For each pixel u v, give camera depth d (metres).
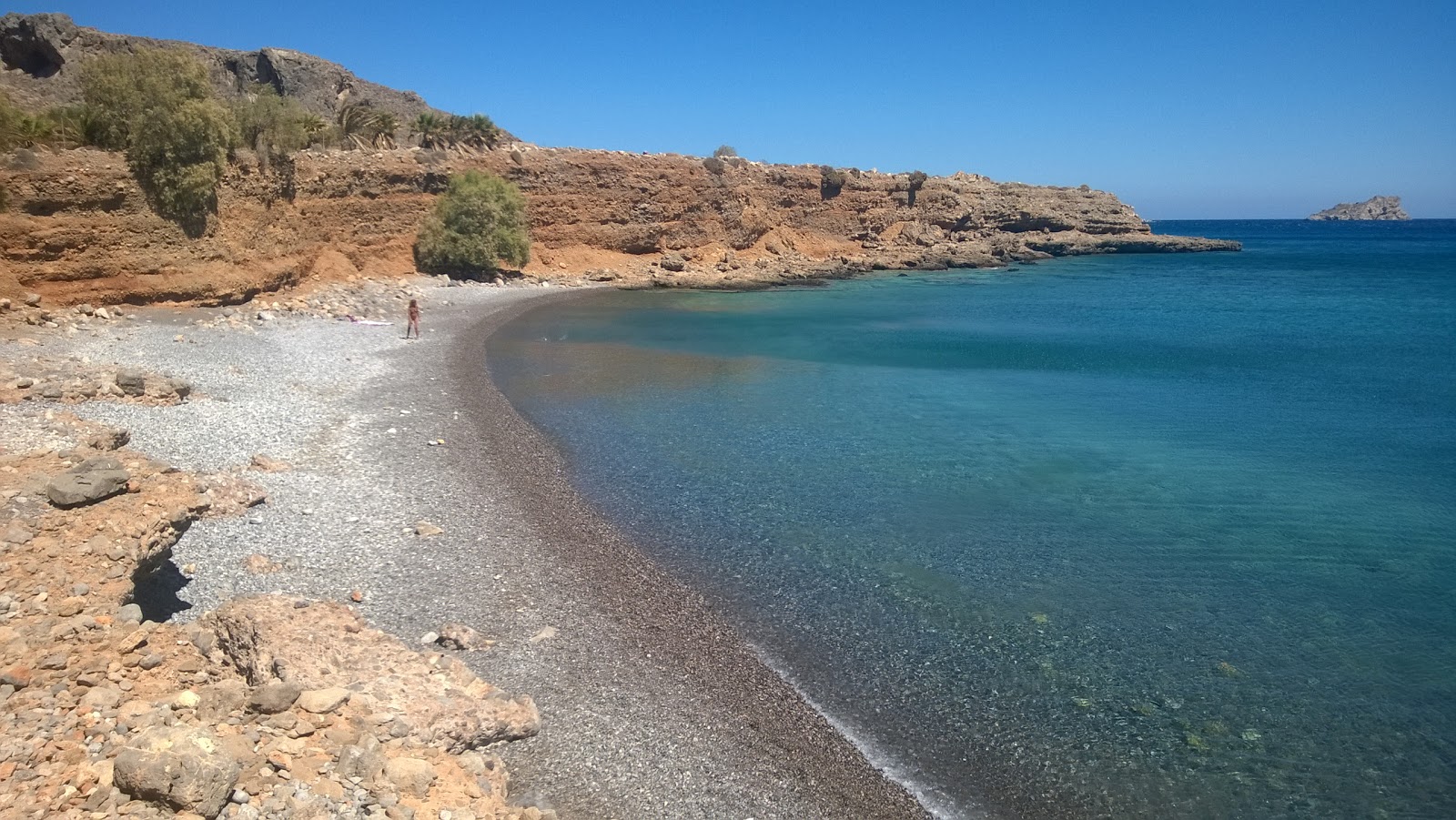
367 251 57.03
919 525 19.62
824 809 10.66
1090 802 11.03
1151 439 27.20
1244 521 20.19
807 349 43.62
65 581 11.21
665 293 67.56
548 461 23.36
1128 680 13.64
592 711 12.01
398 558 16.00
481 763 9.80
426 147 67.06
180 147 37.59
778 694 13.01
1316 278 92.75
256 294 42.12
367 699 9.66
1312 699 13.21
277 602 11.22
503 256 63.59
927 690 13.28
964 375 37.38
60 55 61.09
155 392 23.23
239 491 17.25
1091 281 87.12
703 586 16.38
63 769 7.57
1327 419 30.02
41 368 23.52
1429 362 41.56
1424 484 22.94
